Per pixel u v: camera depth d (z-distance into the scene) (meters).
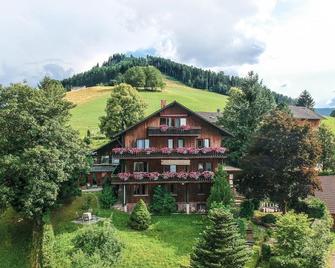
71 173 54.62
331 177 64.62
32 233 51.28
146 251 44.59
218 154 57.91
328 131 82.88
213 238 38.16
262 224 53.09
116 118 92.12
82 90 175.00
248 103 73.44
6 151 50.66
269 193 55.34
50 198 48.31
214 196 53.44
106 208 55.78
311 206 55.12
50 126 51.31
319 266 40.91
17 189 48.91
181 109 58.81
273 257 42.25
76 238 40.16
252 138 60.19
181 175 56.28
